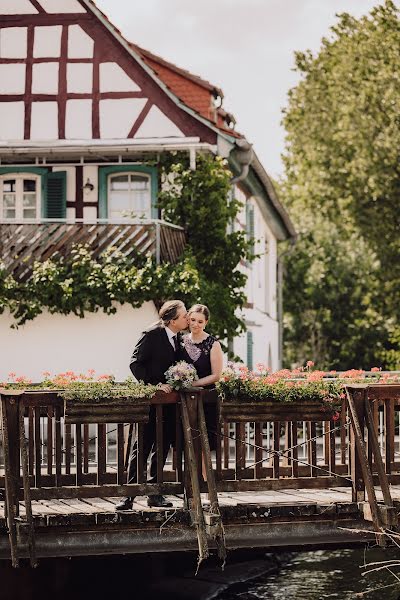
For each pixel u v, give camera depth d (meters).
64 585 13.60
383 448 13.90
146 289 18.98
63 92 21.31
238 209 20.95
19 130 21.33
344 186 37.12
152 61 25.86
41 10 21.44
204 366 10.53
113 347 19.50
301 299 41.41
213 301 19.64
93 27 21.33
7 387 11.99
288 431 11.10
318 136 38.06
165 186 21.06
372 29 35.59
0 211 21.67
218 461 10.45
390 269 35.97
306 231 42.00
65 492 10.16
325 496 11.19
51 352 19.59
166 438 10.61
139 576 14.59
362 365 40.50
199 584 14.70
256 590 14.52
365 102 33.81
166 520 9.96
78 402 10.15
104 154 21.09
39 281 19.14
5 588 12.66
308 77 38.81
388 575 15.34
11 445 9.98
